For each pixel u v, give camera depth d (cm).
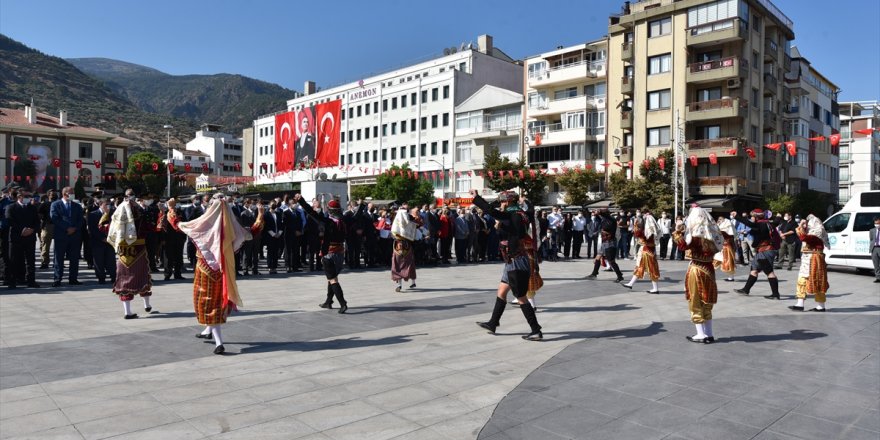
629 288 1274
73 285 1256
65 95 19525
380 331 804
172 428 445
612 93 4519
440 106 6003
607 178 4416
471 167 5588
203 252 679
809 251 1005
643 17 4247
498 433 442
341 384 561
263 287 1262
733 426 459
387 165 6619
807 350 709
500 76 6350
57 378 573
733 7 3856
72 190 1260
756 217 1185
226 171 12231
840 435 441
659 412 489
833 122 5784
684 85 4053
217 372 598
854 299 1170
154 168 6388
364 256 1775
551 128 4931
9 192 1246
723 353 693
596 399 523
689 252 757
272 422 459
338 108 6531
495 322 788
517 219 760
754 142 4084
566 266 1895
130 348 697
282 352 685
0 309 958
